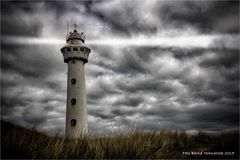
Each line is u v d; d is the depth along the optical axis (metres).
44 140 5.91
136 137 6.84
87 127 23.67
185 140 8.18
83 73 25.81
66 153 5.57
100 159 5.55
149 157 5.86
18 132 5.73
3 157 4.77
